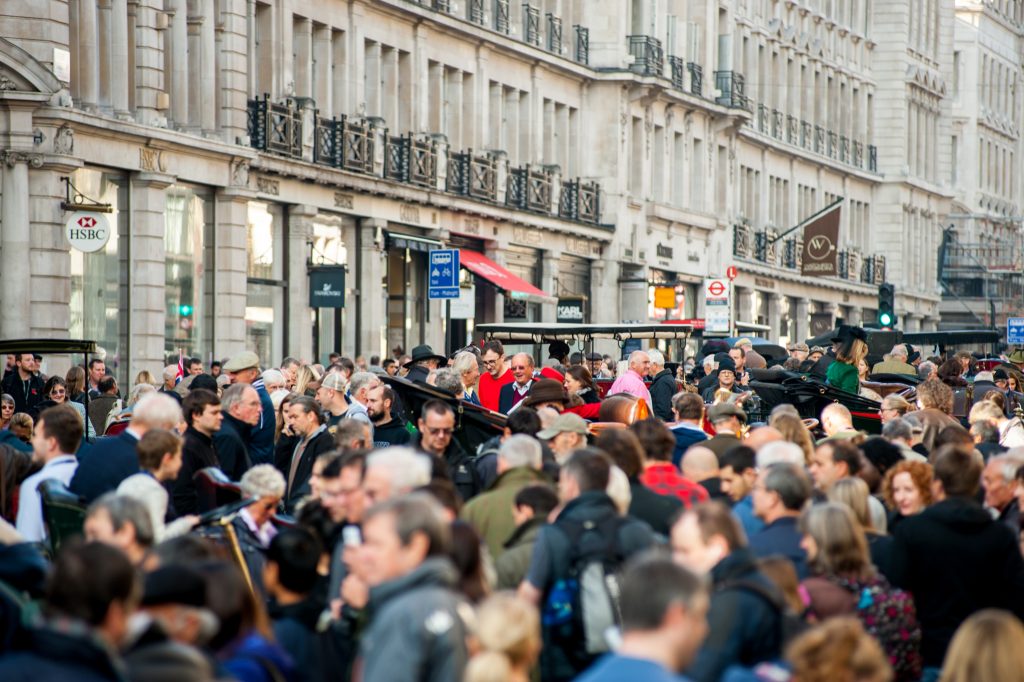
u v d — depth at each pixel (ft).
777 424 60.03
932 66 379.55
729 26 276.41
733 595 36.09
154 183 136.46
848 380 92.79
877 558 46.09
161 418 54.34
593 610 40.83
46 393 92.12
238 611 33.45
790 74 311.47
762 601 36.09
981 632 30.27
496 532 46.98
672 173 255.91
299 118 160.97
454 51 195.62
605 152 231.91
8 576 39.06
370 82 178.29
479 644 30.89
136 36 136.36
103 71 132.98
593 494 42.39
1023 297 446.19
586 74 227.81
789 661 32.01
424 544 33.01
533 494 44.11
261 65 157.79
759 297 295.07
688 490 50.21
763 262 290.76
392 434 69.15
